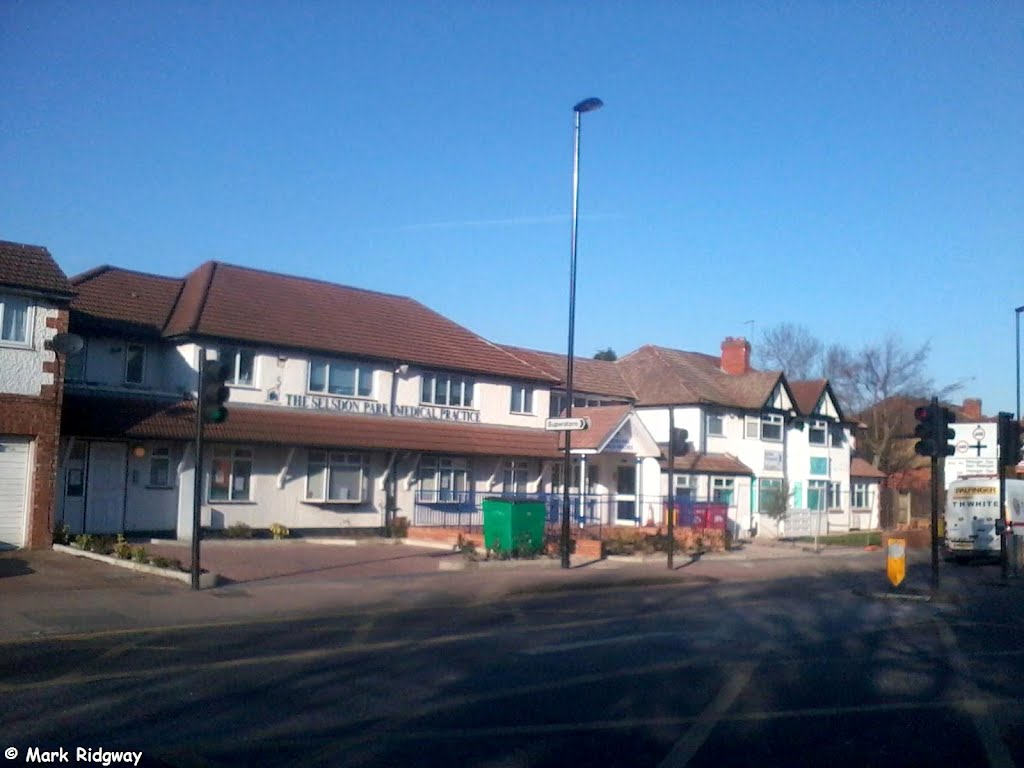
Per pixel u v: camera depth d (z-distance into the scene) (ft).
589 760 26.30
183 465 92.02
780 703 33.99
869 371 211.82
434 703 32.30
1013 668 42.78
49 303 75.15
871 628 54.34
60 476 84.53
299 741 27.22
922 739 29.66
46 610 50.06
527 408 126.62
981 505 112.98
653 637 48.08
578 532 103.09
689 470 137.69
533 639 46.37
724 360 165.58
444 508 112.47
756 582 81.30
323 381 104.88
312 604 56.85
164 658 38.99
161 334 96.68
